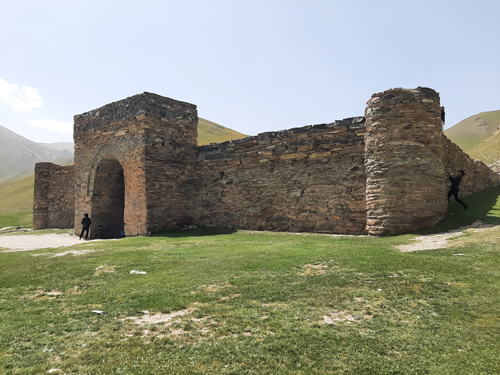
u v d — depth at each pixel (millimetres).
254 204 18359
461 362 3586
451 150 16828
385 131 13164
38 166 31859
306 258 9172
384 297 5770
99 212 22484
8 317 5727
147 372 3652
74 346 4441
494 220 12047
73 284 8078
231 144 19719
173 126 20625
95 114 22609
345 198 15219
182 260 10164
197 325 5023
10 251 14078
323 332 4551
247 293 6461
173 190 20297
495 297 5305
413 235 11875
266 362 3803
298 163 16969
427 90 13156
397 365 3619
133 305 6086
